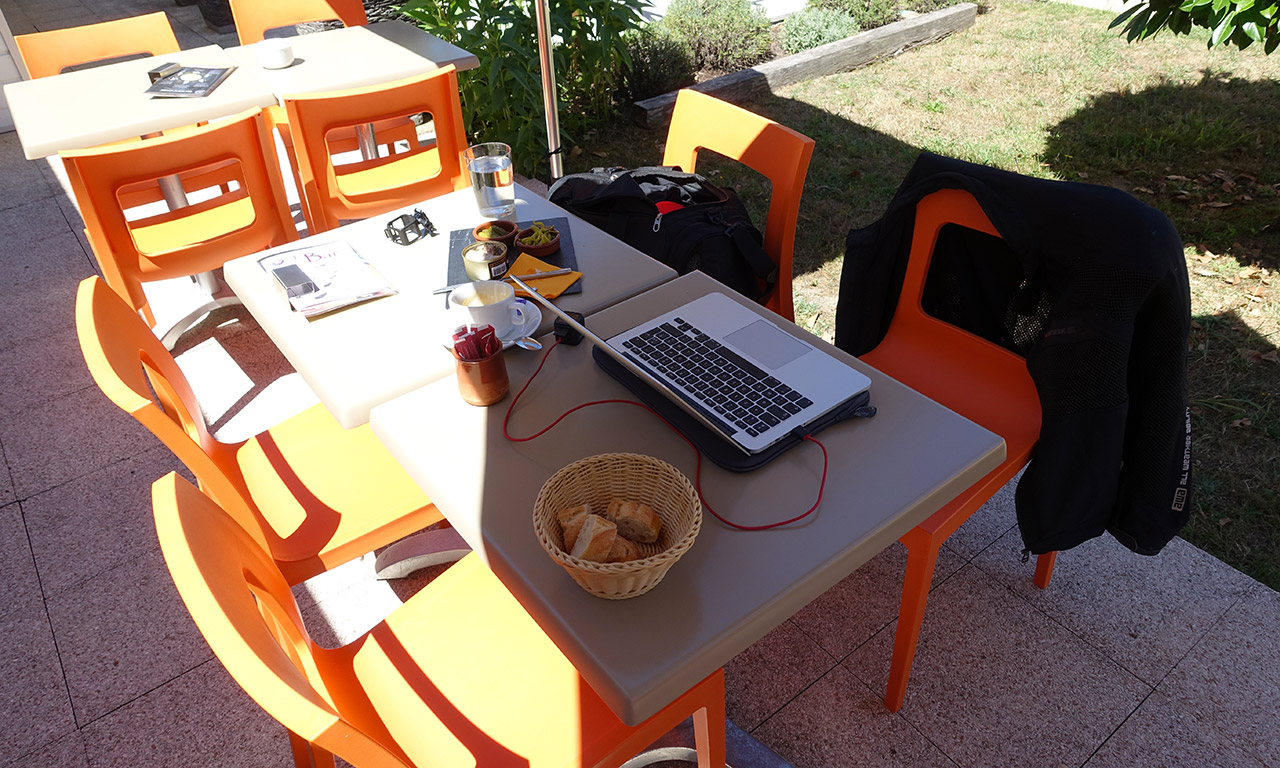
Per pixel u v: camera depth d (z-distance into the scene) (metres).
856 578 1.98
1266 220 3.47
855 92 5.01
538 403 1.30
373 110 2.53
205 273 2.96
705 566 1.01
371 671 1.28
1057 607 1.90
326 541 1.49
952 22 5.84
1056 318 1.46
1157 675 1.74
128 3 7.80
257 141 2.36
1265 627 1.83
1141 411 1.50
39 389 2.70
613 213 2.40
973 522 2.12
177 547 0.93
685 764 1.61
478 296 1.48
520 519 1.08
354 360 1.42
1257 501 2.18
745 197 3.86
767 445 1.16
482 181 1.82
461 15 4.06
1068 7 6.42
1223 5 2.61
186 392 1.61
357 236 1.84
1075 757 1.61
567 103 4.48
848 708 1.71
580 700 1.21
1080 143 4.24
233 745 1.67
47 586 2.01
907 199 1.70
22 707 1.75
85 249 3.52
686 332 1.43
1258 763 1.58
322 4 3.75
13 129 4.86
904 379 1.81
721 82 4.85
